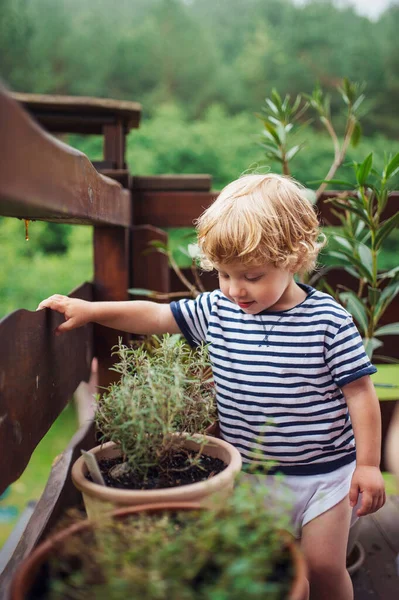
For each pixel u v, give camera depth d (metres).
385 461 1.88
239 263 1.26
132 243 2.09
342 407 1.33
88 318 1.32
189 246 1.74
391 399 1.88
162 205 2.18
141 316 1.41
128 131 2.19
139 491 0.90
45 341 1.18
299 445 1.32
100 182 1.28
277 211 1.31
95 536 0.74
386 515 1.95
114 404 1.02
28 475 4.47
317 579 1.31
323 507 1.30
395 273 1.83
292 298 1.36
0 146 0.59
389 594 1.50
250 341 1.36
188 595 0.63
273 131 2.04
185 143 8.74
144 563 0.68
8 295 7.49
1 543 3.11
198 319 1.43
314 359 1.31
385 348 2.28
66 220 1.22
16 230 7.75
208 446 1.11
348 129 2.20
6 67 9.14
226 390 1.37
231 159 8.77
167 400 0.98
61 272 7.61
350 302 1.88
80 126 2.15
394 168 1.70
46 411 1.18
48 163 0.76
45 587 0.73
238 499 0.76
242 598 0.61
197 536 0.71
